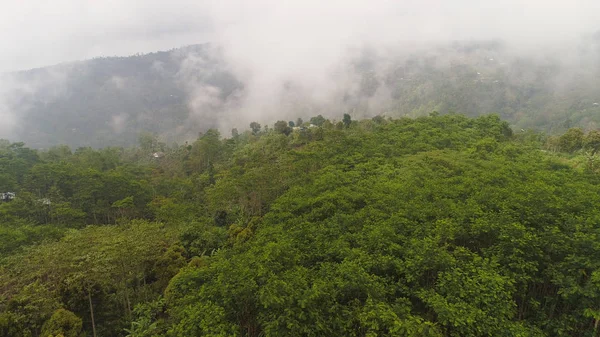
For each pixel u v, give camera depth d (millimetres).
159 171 96562
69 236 34281
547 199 25344
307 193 35250
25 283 26891
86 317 26172
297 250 23000
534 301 19125
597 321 17406
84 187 61844
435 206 26781
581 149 57719
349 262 19438
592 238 19250
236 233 39344
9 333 21875
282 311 16641
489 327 15789
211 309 17922
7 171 70875
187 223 46281
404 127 64688
